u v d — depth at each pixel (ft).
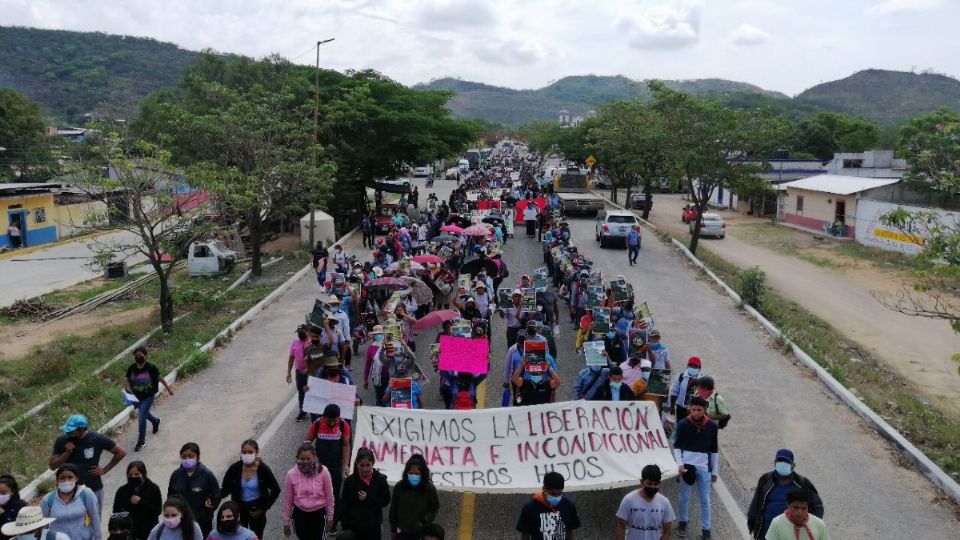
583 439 33.58
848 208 147.74
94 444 29.89
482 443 33.50
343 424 31.83
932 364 70.28
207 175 78.84
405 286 59.98
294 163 95.86
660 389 36.55
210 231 76.18
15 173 193.26
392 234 92.17
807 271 115.75
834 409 48.01
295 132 99.81
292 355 44.93
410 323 50.42
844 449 41.81
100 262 69.67
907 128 113.91
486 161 424.05
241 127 92.48
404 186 155.22
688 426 31.63
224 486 27.30
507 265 99.50
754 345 62.49
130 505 27.04
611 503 34.94
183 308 78.89
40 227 142.92
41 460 40.47
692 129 105.60
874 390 54.49
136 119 152.76
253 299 81.20
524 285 61.46
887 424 44.32
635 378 38.81
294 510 27.40
